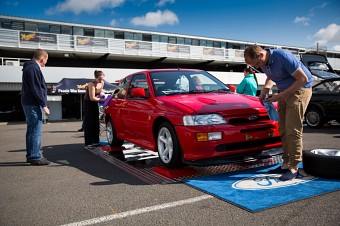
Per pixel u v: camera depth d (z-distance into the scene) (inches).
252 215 88.8
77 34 1099.9
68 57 1152.2
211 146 127.2
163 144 153.5
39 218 95.9
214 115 130.6
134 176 142.6
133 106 179.6
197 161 131.4
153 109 155.6
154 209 98.3
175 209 97.3
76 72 868.0
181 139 133.6
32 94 173.8
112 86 616.4
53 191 124.6
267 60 121.8
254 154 136.6
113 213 97.0
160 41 1278.3
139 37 1229.7
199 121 129.4
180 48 1249.4
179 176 134.9
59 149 246.7
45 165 179.9
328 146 206.7
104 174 150.1
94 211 99.6
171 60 1314.0
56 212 100.4
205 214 91.8
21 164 186.1
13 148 265.1
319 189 107.5
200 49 1300.4
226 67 1535.4
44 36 995.3
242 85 211.9
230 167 145.3
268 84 135.7
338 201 96.4
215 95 158.7
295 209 91.4
